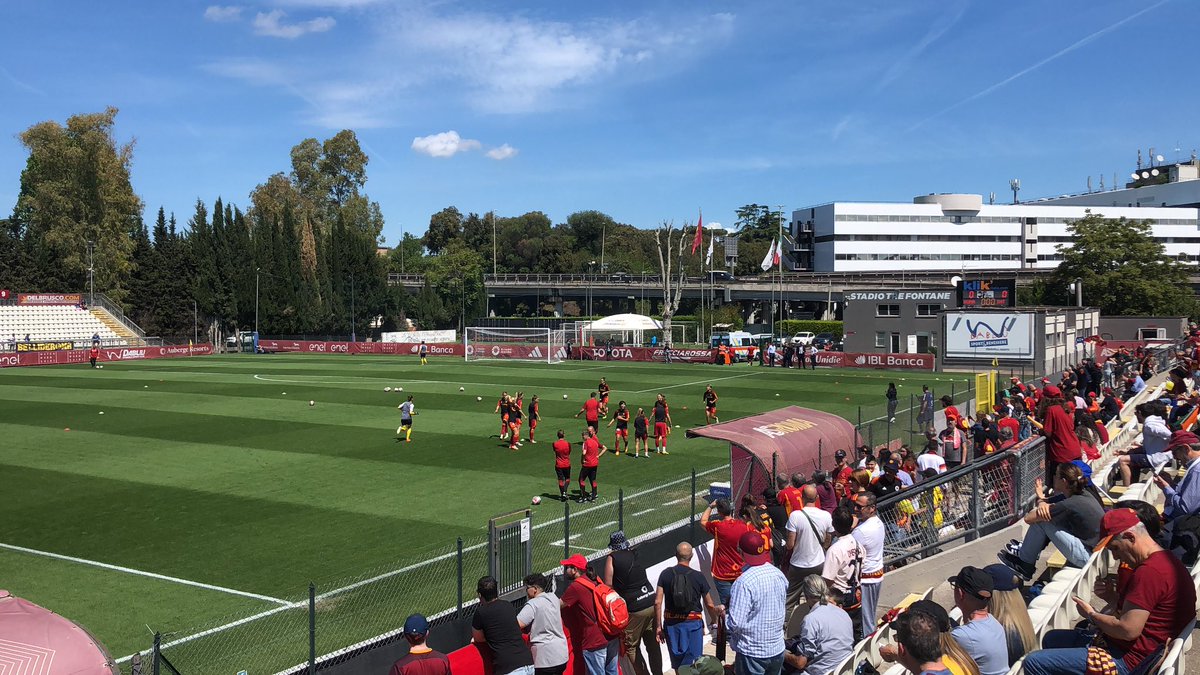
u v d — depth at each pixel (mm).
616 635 10055
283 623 15578
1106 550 9672
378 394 50250
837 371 65188
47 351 76000
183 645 14672
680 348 85562
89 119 90875
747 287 125188
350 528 22312
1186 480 10672
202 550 20547
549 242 163750
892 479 15844
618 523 18688
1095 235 84438
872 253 154375
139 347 84312
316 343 95562
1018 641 7441
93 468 29844
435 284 130875
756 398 48438
